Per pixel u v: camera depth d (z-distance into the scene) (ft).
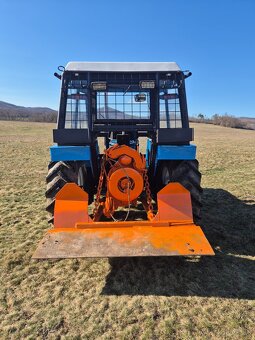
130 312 9.24
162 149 13.07
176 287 10.49
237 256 12.61
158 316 9.05
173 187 11.88
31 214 18.33
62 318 9.03
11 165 38.91
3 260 12.45
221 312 9.18
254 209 18.65
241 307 9.40
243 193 22.67
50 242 10.25
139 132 15.49
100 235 10.62
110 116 14.57
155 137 14.02
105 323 8.79
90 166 13.78
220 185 25.82
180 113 13.66
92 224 11.06
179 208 11.73
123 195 12.15
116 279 11.05
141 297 9.98
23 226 16.29
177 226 11.23
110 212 12.67
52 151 12.78
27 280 11.07
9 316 9.14
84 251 9.79
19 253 13.01
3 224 16.61
